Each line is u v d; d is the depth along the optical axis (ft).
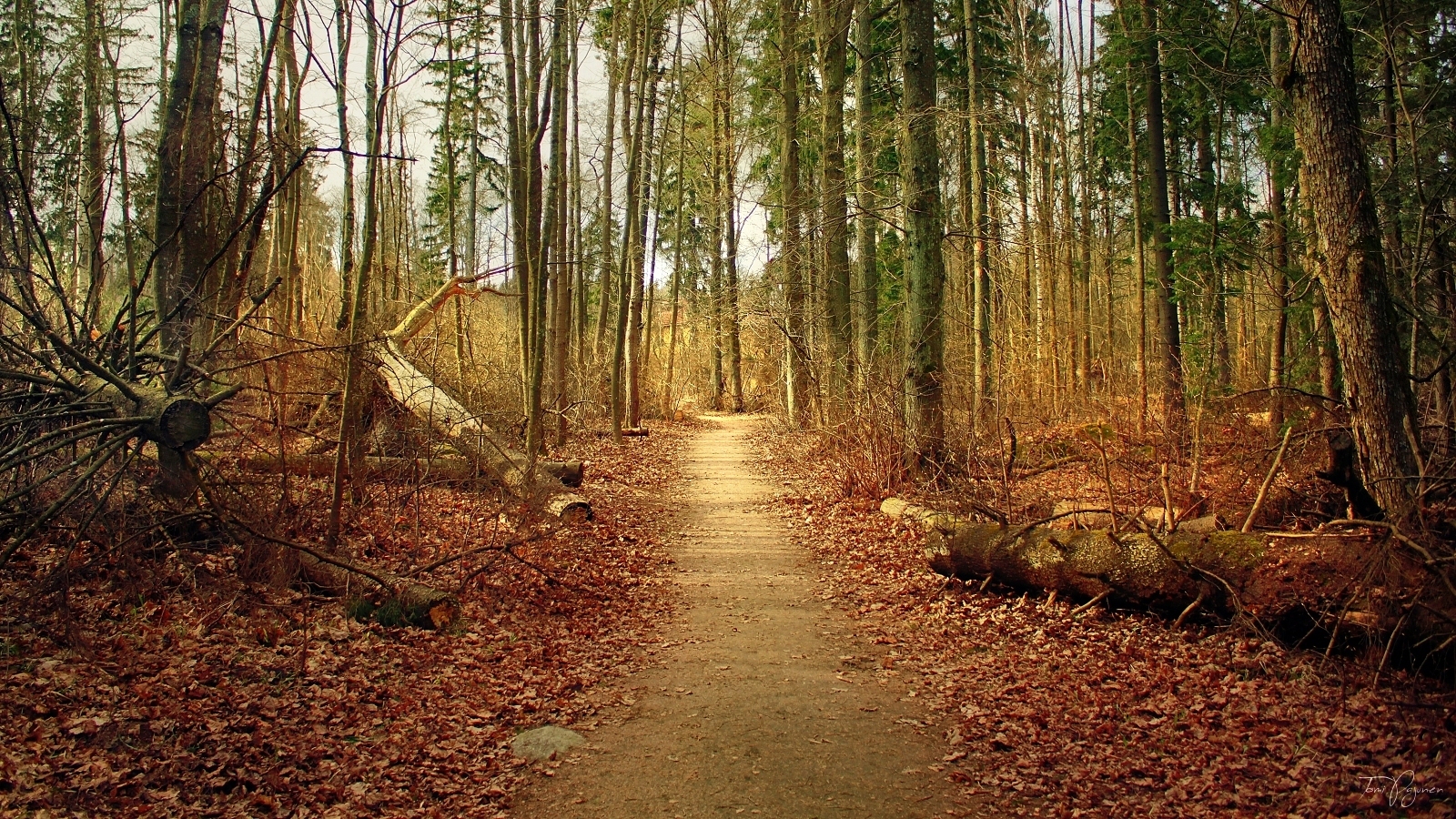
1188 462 33.35
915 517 34.99
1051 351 71.31
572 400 72.79
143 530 20.99
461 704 17.63
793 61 66.59
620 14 71.20
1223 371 55.67
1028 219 72.54
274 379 30.55
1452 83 37.19
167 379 22.74
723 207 88.58
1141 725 16.33
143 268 23.36
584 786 14.56
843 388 50.24
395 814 13.33
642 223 84.53
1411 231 35.47
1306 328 42.39
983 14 73.26
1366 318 20.62
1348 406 21.33
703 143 100.17
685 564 32.14
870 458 41.50
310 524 26.37
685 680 19.88
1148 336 72.74
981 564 26.16
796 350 60.75
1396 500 19.63
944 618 24.40
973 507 29.09
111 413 21.79
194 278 25.50
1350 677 17.22
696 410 120.98
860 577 29.68
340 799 13.52
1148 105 57.36
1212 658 19.65
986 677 19.60
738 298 79.71
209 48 25.66
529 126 53.93
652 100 83.20
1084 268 83.30
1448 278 35.01
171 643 18.37
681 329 132.77
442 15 32.65
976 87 61.00
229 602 20.61
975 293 61.11
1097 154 79.71
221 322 26.14
